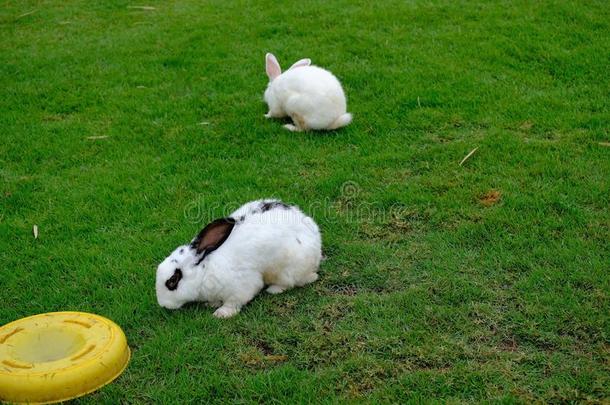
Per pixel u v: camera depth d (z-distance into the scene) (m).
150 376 2.25
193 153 3.20
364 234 2.72
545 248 2.59
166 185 3.00
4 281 2.59
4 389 2.15
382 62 3.85
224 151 3.20
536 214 2.74
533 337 2.31
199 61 3.95
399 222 2.76
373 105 3.49
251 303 2.46
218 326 2.38
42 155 3.23
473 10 4.45
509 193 2.86
